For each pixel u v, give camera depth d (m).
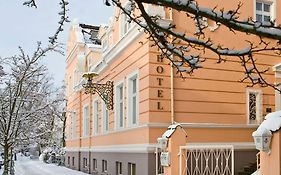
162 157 12.02
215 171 12.83
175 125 12.05
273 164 8.72
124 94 17.20
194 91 14.73
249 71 5.46
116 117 18.53
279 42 5.15
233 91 15.34
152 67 14.29
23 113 13.06
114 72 18.92
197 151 12.86
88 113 25.92
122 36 17.62
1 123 12.42
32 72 12.68
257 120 15.66
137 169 14.96
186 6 4.64
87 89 20.38
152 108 14.14
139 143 14.94
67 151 32.94
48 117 15.41
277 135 8.72
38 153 59.94
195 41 5.20
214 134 14.80
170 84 14.43
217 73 15.12
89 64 26.33
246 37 15.80
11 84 12.47
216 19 4.74
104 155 20.52
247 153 15.12
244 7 15.95
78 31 29.14
